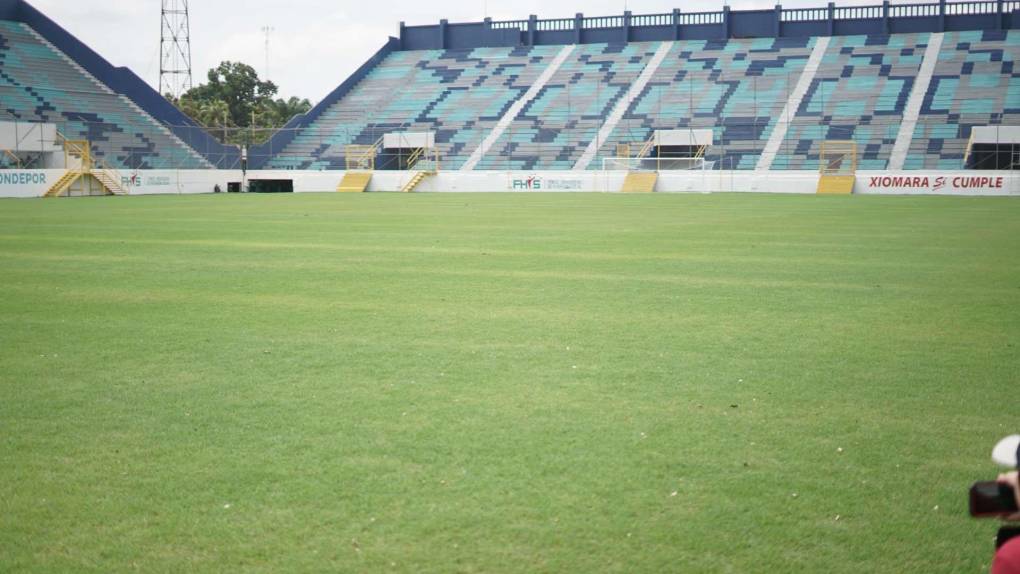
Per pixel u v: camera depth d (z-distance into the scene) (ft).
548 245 64.49
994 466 18.39
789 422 21.48
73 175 162.50
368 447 19.62
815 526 15.52
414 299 39.83
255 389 24.52
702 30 230.48
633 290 42.42
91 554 14.55
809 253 58.95
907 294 41.11
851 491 17.10
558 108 214.07
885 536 15.14
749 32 226.38
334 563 14.16
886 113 188.34
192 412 22.36
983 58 198.08
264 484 17.47
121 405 23.00
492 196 159.94
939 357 28.30
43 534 15.30
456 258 56.13
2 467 18.49
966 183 157.69
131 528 15.52
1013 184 154.30
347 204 130.41
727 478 17.75
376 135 216.54
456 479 17.69
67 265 52.80
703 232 76.18
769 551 14.56
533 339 31.12
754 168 184.24
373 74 242.37
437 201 139.95
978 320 34.55
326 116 226.38
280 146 216.95
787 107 196.95
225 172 195.62
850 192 164.66
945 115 183.62
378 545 14.79
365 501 16.60
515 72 231.91
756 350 29.35
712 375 26.03
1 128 156.97
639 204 127.24
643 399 23.45
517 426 21.12
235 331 32.60
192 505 16.48
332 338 31.35
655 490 17.12
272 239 69.97
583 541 14.90
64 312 36.65
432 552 14.52
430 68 241.55
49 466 18.56
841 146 181.37
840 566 14.07
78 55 202.18
